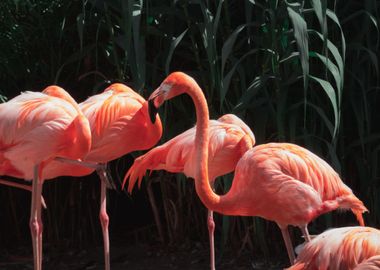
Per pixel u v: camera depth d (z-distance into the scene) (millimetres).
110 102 7027
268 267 8039
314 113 7906
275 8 7340
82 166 6918
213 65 7289
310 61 7895
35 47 8688
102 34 8539
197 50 7938
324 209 6070
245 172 6082
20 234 9219
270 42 7570
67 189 9023
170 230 8734
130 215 9430
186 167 6727
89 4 8430
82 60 8703
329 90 7109
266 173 5988
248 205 6121
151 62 8461
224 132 6832
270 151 6078
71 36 8586
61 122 6516
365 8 7711
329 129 7359
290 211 6043
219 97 7953
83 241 9062
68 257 8695
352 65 8008
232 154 6816
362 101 8039
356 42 7973
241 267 8078
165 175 8539
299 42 6973
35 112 6512
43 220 9125
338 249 4340
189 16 7953
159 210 9078
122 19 7785
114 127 6957
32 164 6598
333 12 7387
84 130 6520
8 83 8797
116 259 8539
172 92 6051
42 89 8852
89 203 9062
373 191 8148
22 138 6496
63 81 8805
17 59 8531
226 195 6113
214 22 7309
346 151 8250
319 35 7379
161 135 7320
